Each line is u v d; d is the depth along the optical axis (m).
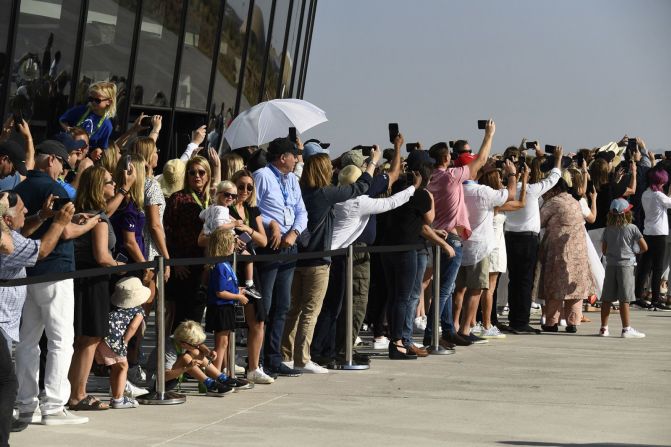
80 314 18.73
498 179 30.50
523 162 31.39
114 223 20.45
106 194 19.23
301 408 20.14
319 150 28.61
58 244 17.97
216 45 47.94
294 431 18.03
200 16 46.19
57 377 18.19
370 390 22.28
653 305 42.00
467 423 18.95
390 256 26.47
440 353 27.86
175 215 21.83
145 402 20.17
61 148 18.69
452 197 27.97
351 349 25.09
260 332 22.55
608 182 39.69
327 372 24.47
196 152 25.48
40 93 37.47
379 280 28.89
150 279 21.05
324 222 23.84
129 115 42.31
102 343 19.44
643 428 18.66
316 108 29.31
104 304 18.84
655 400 21.55
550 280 33.16
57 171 18.61
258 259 21.89
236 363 25.44
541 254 33.53
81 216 18.11
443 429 18.38
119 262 20.45
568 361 27.11
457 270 28.55
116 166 21.08
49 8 37.47
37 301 18.03
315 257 23.45
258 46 53.28
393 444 17.14
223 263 21.16
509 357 27.62
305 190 23.89
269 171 22.92
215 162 24.03
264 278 22.52
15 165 19.17
